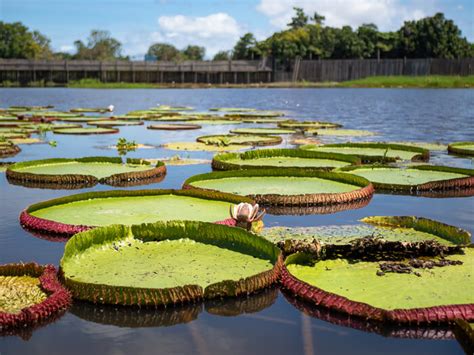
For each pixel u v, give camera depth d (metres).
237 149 9.51
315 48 51.94
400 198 5.69
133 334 2.70
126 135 11.89
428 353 2.51
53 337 2.67
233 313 2.92
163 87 45.50
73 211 4.67
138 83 47.56
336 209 5.23
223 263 3.38
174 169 7.44
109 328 2.76
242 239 3.63
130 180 6.61
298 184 6.04
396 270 3.22
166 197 5.18
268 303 3.03
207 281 3.12
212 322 2.82
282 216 4.93
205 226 3.75
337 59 52.69
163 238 3.79
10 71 44.41
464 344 2.55
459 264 3.31
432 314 2.73
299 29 54.09
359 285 3.06
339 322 2.82
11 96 30.66
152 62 47.16
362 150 8.85
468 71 42.62
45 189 6.11
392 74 45.72
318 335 2.68
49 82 45.09
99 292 2.99
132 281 3.09
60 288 3.03
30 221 4.43
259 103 25.56
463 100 24.73
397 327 2.73
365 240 3.57
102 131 12.02
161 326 2.79
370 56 52.53
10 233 4.34
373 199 5.64
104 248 3.62
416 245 3.49
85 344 2.60
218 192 5.04
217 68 48.78
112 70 46.16
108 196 5.14
